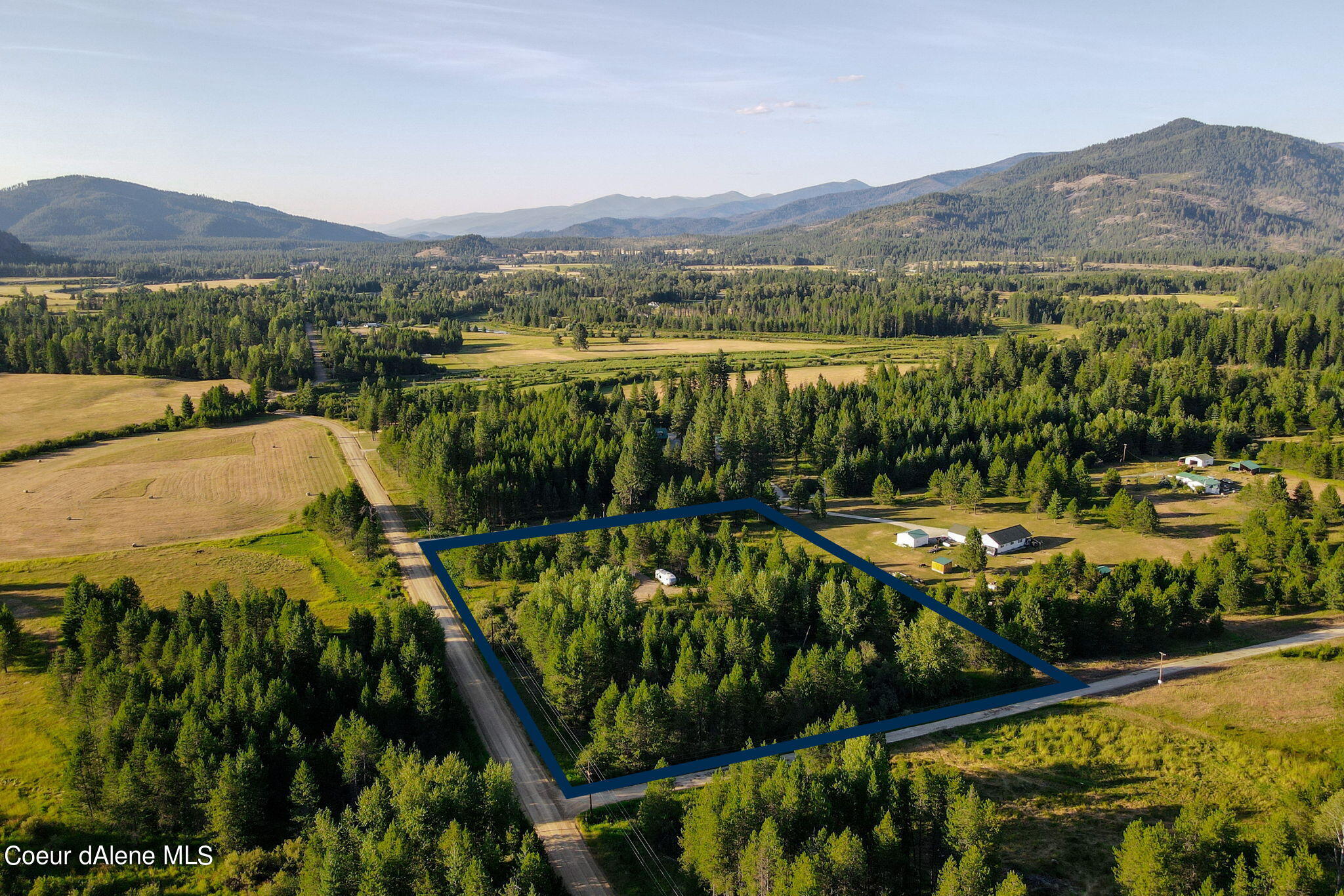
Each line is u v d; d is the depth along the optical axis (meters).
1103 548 118.62
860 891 53.62
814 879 51.34
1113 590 92.50
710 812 56.34
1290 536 105.12
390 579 109.62
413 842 56.81
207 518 133.25
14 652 86.50
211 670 74.75
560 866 59.84
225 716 70.44
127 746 67.69
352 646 84.00
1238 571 96.88
